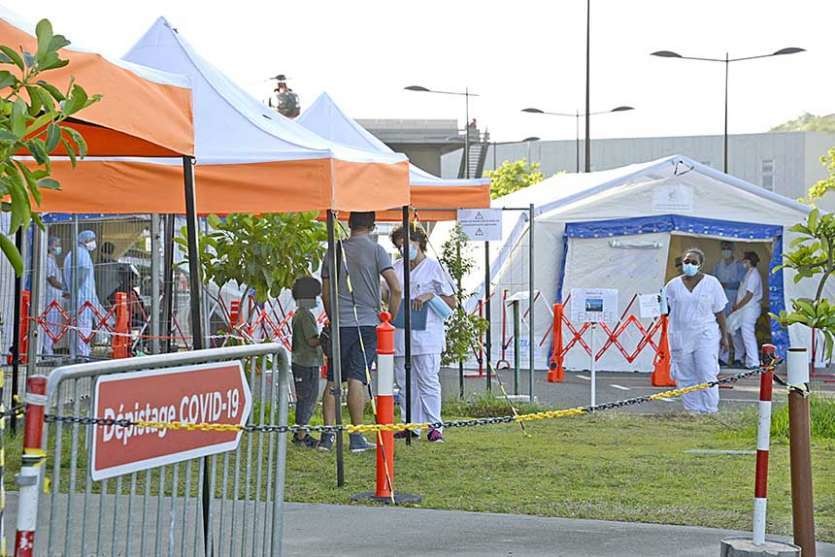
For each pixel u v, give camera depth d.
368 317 26.17
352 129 39.44
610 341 53.72
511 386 45.81
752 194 55.19
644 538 18.77
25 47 14.11
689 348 37.44
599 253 54.47
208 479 12.59
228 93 25.28
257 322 38.03
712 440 30.45
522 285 54.81
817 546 18.55
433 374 29.36
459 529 19.28
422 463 25.78
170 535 11.94
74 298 33.09
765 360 16.69
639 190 54.62
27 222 11.85
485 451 27.70
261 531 13.94
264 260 32.91
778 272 55.31
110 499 11.16
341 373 26.64
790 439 16.72
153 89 16.33
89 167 25.06
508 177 143.88
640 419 35.12
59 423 10.38
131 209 25.22
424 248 30.11
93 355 32.84
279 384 13.87
